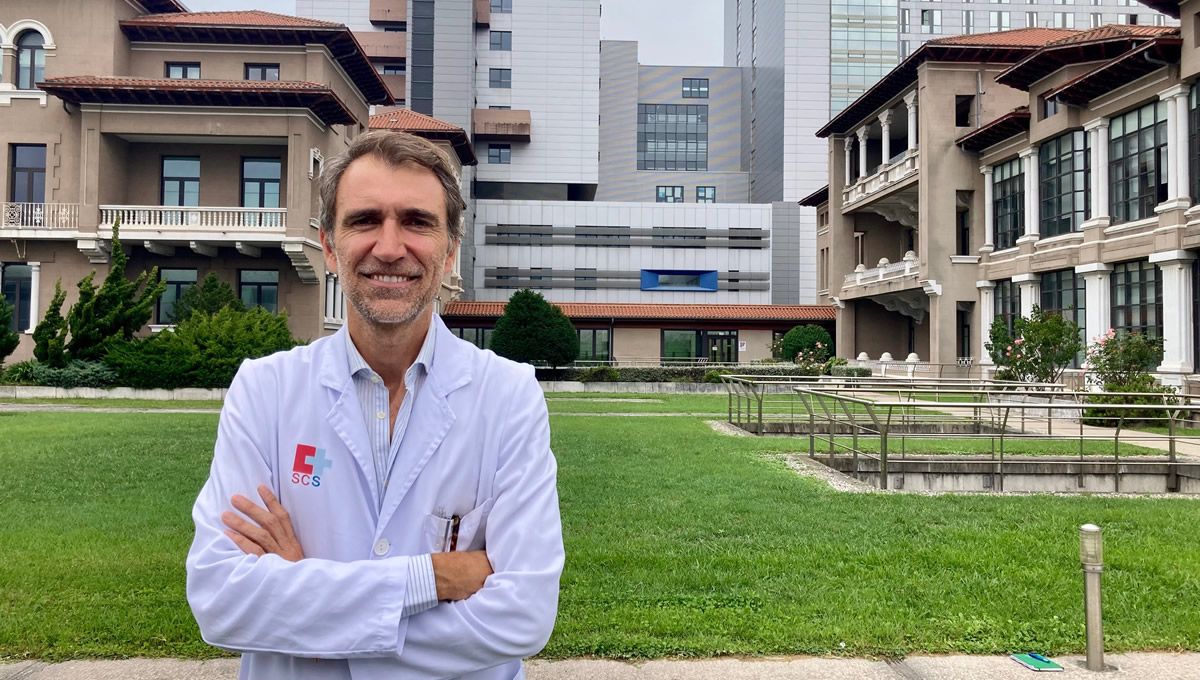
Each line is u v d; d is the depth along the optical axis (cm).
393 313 159
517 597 148
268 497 155
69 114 2589
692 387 2997
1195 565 528
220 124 2547
